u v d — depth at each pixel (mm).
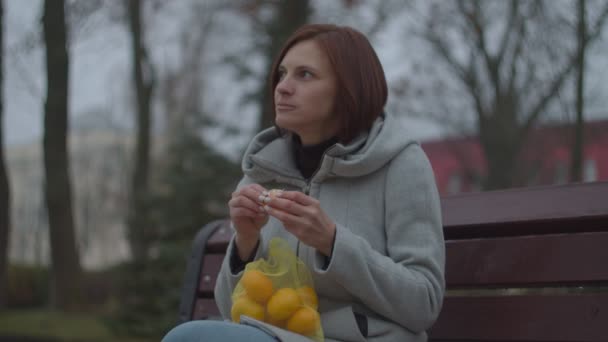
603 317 1397
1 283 7082
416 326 1417
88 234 28922
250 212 1434
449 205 1707
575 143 8266
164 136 18562
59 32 8391
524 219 1545
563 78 9383
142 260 6652
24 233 31547
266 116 7930
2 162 7098
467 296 1591
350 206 1562
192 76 17547
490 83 11797
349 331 1403
